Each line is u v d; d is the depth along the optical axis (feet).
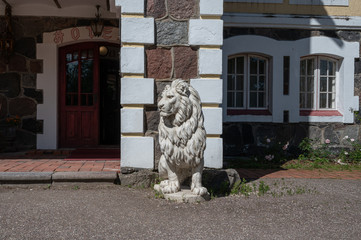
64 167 16.33
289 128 24.70
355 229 9.91
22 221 10.03
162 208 11.68
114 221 10.23
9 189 13.97
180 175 13.17
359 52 25.11
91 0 22.44
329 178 17.88
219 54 14.74
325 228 9.96
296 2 24.49
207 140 14.70
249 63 25.11
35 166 16.60
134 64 14.52
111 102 30.19
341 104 25.29
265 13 24.22
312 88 25.66
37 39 23.86
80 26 24.02
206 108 14.69
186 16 14.90
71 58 25.11
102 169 15.74
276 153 23.26
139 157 14.66
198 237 9.06
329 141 24.21
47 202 12.09
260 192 14.17
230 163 22.03
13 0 22.47
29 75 23.82
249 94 25.25
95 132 25.39
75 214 10.80
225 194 13.98
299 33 24.67
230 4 23.97
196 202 12.42
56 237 8.86
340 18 24.73
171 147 12.14
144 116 14.82
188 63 14.90
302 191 14.58
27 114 23.84
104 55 26.07
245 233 9.43
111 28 24.27
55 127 24.02
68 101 25.25
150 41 14.56
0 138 22.74
